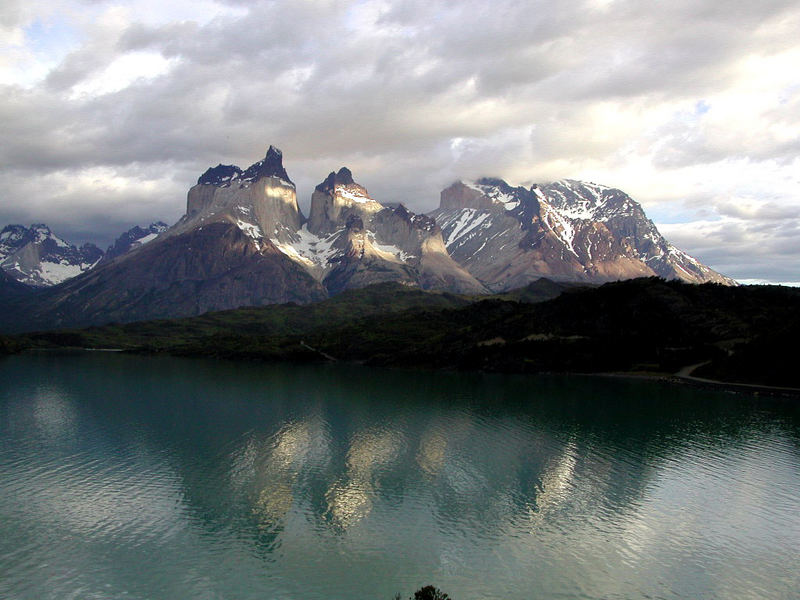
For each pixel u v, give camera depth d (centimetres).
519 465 10250
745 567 6825
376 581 6419
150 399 17225
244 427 13088
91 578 6469
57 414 14662
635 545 7288
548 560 6900
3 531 7531
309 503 8469
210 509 8231
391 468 10050
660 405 16300
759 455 11000
